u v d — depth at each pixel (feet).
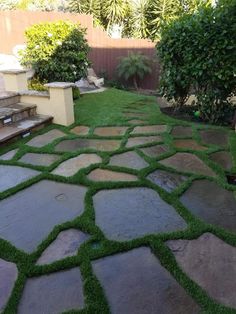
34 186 8.38
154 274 5.22
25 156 10.53
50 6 44.47
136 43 31.83
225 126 14.76
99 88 26.37
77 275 5.19
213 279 5.12
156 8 35.63
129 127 14.21
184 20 14.66
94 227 6.46
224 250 5.83
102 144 11.80
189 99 19.17
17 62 23.72
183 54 14.48
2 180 8.72
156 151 11.07
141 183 8.43
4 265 5.43
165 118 15.88
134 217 6.89
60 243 5.99
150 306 4.60
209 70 13.78
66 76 19.80
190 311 4.52
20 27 26.55
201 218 6.86
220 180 8.71
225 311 4.50
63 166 9.66
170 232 6.31
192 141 12.30
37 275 5.18
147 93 28.91
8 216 6.97
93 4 36.96
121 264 5.44
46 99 14.35
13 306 4.59
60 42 19.31
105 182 8.48
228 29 12.72
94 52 30.89
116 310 4.53
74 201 7.59
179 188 8.19
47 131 13.48
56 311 4.51
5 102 14.26
